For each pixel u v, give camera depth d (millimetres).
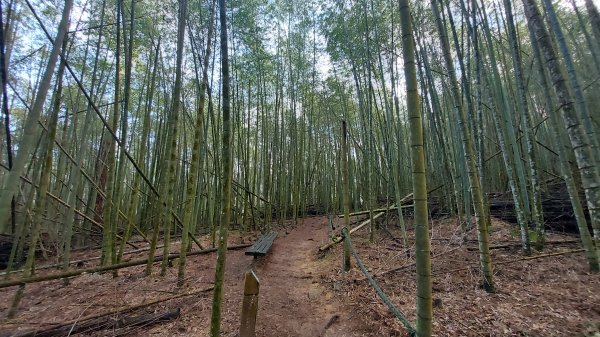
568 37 7145
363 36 6008
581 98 2820
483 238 2961
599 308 2402
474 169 3004
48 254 6125
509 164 3928
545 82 3307
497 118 4129
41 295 3578
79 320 2666
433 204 6992
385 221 6672
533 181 3979
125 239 4445
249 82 8125
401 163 7418
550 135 6742
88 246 6680
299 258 5285
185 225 3811
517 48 4066
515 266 3414
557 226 4793
